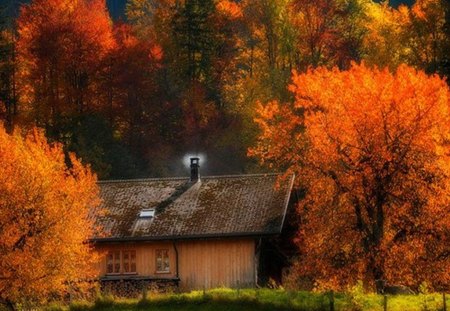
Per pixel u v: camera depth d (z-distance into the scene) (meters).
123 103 136.12
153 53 139.88
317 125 65.62
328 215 65.56
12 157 64.38
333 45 138.62
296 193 84.06
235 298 54.53
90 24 138.12
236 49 150.00
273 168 111.19
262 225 75.00
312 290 64.75
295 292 56.59
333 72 68.25
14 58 138.12
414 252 62.66
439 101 63.12
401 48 120.25
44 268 61.91
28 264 61.22
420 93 63.50
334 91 66.62
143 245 77.06
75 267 65.31
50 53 134.75
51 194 63.50
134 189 83.44
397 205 64.06
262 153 70.12
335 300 52.84
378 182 64.00
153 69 140.12
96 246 77.44
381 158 63.19
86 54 136.75
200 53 147.12
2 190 62.72
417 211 63.22
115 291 75.31
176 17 148.00
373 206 64.50
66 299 69.50
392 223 64.94
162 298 56.22
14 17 158.75
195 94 132.75
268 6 146.12
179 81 142.88
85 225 66.81
